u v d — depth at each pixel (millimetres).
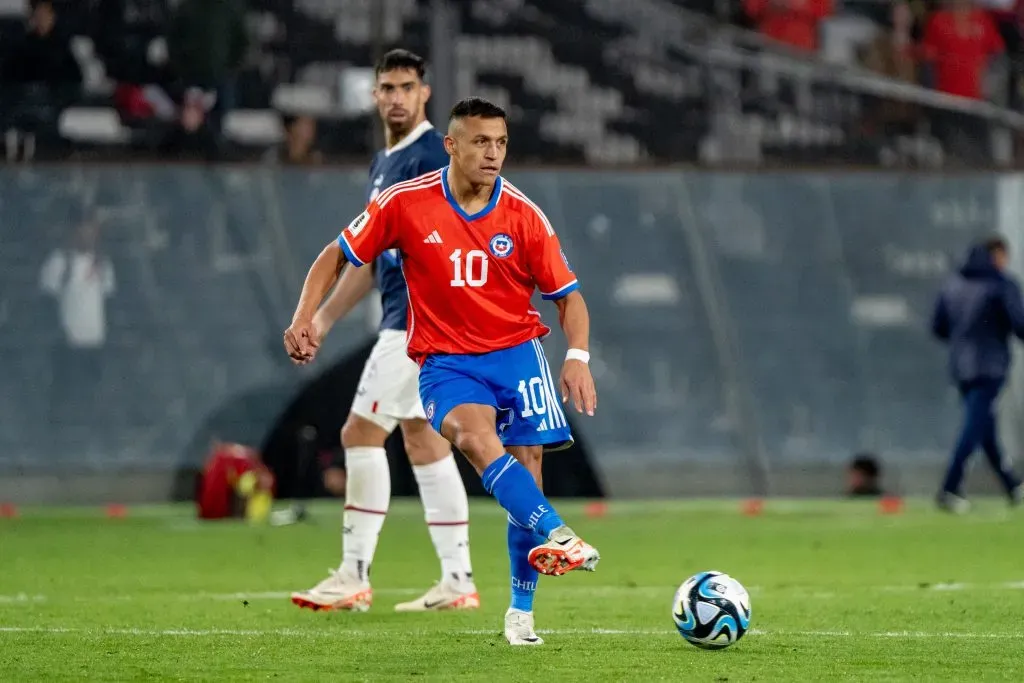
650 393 65250
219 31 67875
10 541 43219
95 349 62781
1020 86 75125
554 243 21578
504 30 71000
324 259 21891
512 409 21328
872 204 72125
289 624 24578
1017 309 53188
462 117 20984
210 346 63250
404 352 26547
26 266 64375
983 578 32812
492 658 20109
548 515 19453
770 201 71625
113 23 67812
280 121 68688
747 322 68062
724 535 45156
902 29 74750
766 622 24516
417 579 33844
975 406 53500
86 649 21219
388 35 68125
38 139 67188
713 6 74062
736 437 64500
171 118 67938
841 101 73125
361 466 26688
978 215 72375
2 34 67312
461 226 21297
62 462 59469
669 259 69250
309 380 60844
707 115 72375
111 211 66250
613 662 19719
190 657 20375
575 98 71438
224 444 54594
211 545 42219
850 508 56438
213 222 66625
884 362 67938
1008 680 18312
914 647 21297
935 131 73312
